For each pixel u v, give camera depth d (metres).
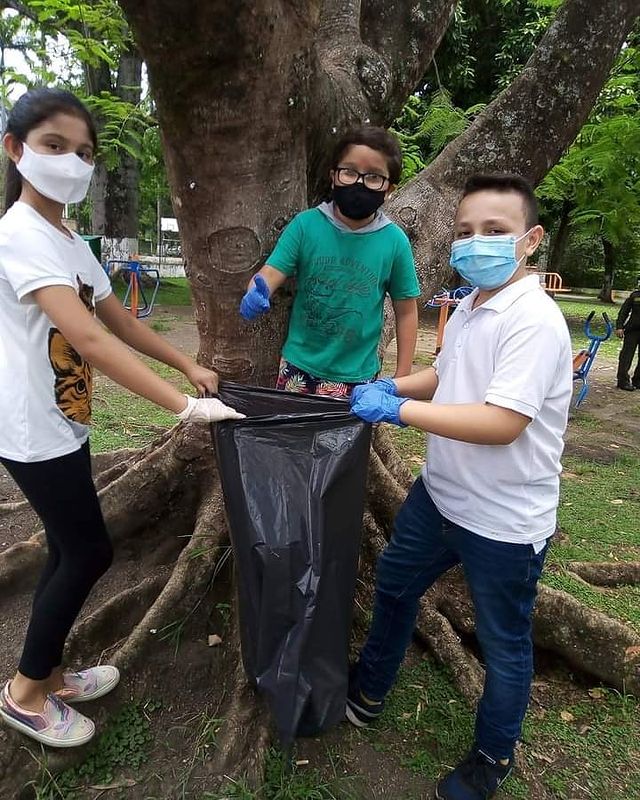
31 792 2.06
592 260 31.53
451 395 2.01
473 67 15.02
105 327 2.23
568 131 3.14
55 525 1.95
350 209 2.26
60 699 2.18
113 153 7.27
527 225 1.91
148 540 3.08
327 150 2.68
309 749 2.26
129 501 3.02
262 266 2.40
